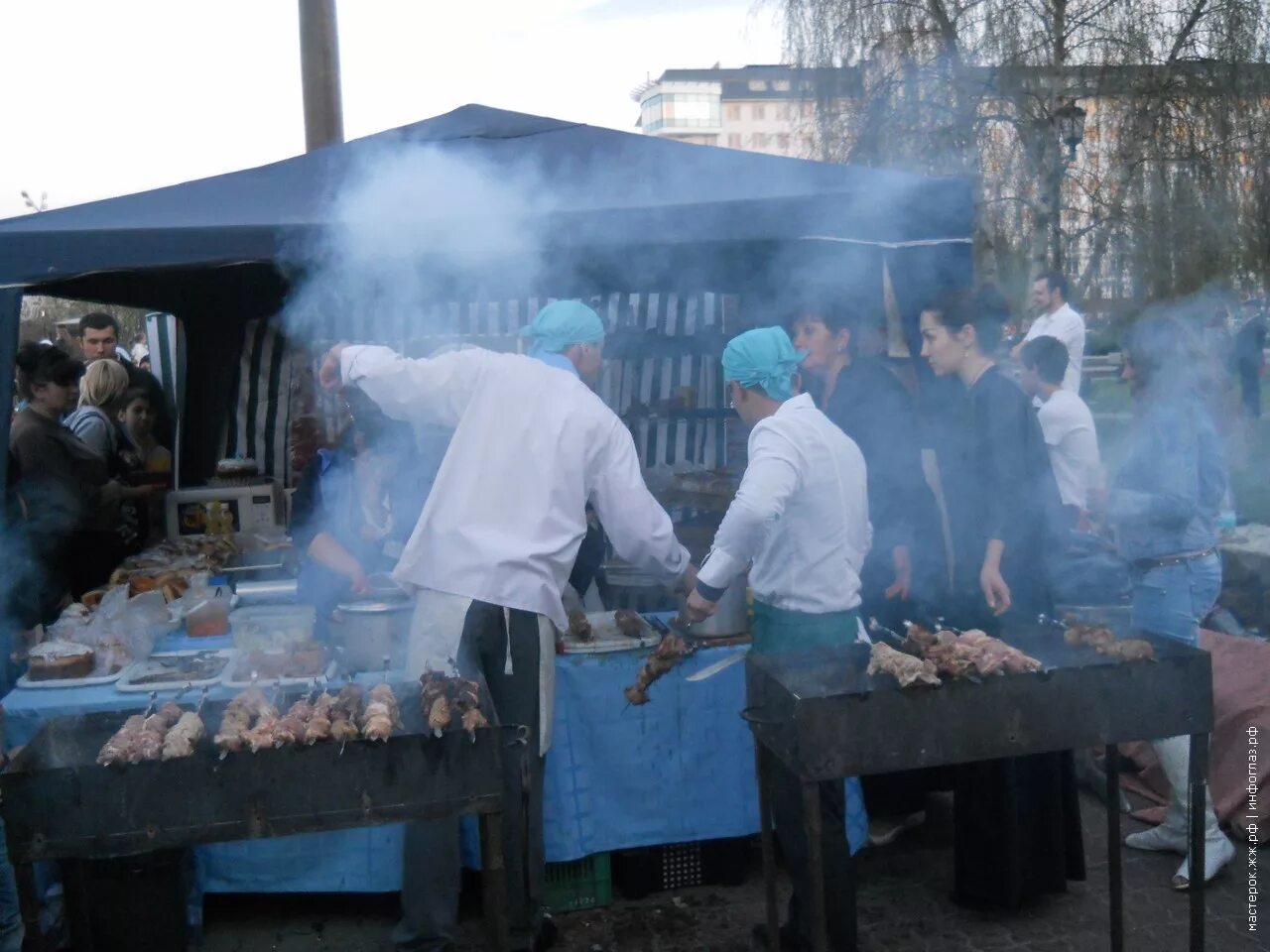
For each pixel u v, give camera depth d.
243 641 3.08
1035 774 3.03
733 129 55.91
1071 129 13.55
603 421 2.77
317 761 2.11
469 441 2.72
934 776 3.61
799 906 2.78
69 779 2.06
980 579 2.93
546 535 2.70
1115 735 2.33
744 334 2.76
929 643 2.45
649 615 3.42
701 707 3.11
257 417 5.66
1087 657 2.40
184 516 4.56
